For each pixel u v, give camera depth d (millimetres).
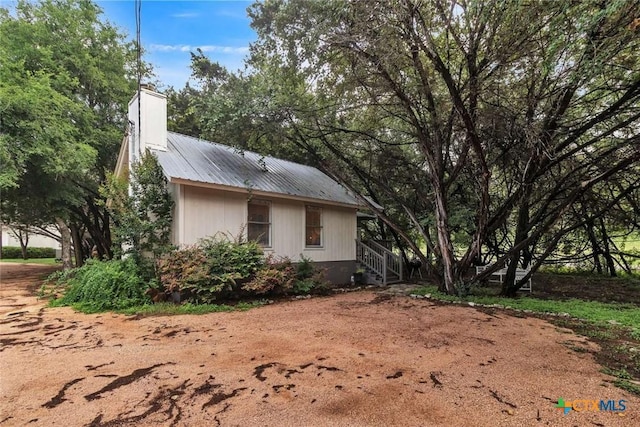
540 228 7977
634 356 3961
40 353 3980
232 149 10789
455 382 3188
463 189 10797
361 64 7344
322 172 13562
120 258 8508
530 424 2484
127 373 3377
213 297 7012
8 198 10930
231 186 8070
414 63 7148
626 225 11961
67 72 11438
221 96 9305
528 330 5102
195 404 2754
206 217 8133
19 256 25516
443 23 6789
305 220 10672
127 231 7375
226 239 8336
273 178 9961
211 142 10680
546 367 3596
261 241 9367
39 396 2881
